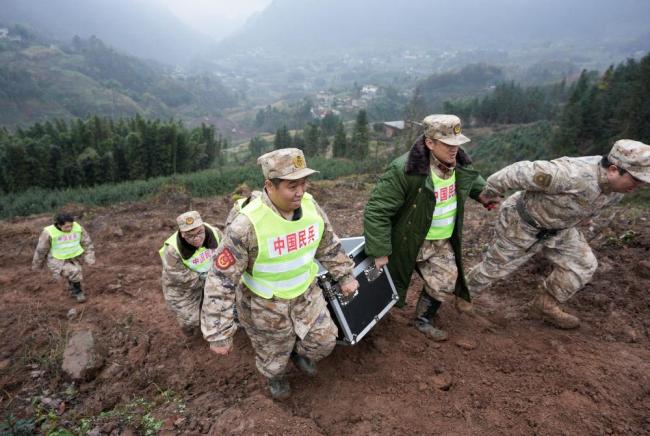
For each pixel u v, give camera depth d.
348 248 3.51
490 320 4.00
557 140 53.69
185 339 4.53
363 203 10.00
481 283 3.88
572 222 3.27
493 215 7.24
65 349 4.24
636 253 4.68
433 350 3.53
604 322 3.74
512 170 3.24
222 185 20.08
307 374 3.41
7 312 5.80
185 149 39.84
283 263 2.59
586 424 2.65
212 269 2.48
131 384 3.87
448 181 3.25
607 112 52.81
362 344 3.69
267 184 2.42
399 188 3.13
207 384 3.69
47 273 7.22
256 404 2.98
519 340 3.59
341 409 3.01
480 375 3.21
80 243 6.01
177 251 3.95
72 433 3.21
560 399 2.86
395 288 3.58
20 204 19.02
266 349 2.91
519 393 2.98
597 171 3.01
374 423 2.82
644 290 3.99
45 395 3.84
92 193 20.45
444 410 2.89
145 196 18.86
